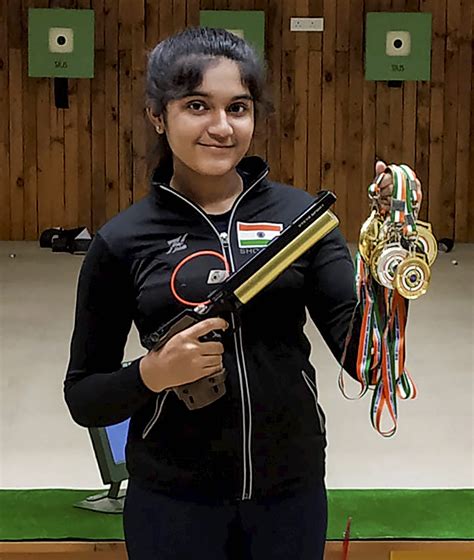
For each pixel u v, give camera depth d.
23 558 2.25
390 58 7.18
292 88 7.26
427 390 3.89
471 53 7.23
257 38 7.12
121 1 7.19
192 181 1.56
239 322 1.50
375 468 3.05
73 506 2.47
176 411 1.51
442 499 2.56
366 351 1.47
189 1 7.19
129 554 1.57
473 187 7.38
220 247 1.53
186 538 1.51
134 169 7.36
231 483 1.50
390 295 1.48
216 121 1.50
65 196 7.38
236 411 1.50
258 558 1.53
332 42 7.22
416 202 1.45
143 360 1.47
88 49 7.14
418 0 7.18
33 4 7.14
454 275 6.25
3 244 7.26
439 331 4.84
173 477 1.51
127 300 1.56
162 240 1.53
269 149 7.32
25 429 3.43
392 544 2.26
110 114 7.30
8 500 2.53
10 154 7.32
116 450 2.45
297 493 1.53
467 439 3.34
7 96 7.26
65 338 4.64
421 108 7.29
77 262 6.59
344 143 7.32
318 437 1.57
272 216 1.57
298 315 1.55
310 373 1.57
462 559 2.26
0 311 5.16
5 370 4.12
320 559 1.56
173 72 1.50
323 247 1.55
